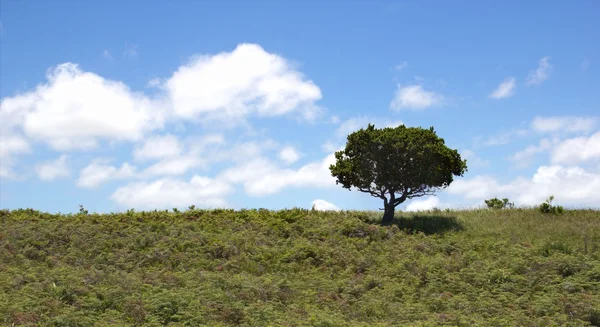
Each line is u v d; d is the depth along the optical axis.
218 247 21.92
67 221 26.67
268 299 16.09
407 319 14.41
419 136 29.33
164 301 14.52
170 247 21.83
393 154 28.66
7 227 24.58
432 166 28.61
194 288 16.41
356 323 13.71
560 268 18.73
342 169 29.91
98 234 23.55
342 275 19.53
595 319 14.16
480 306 15.44
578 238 24.23
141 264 20.08
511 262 19.70
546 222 28.20
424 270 19.41
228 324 13.43
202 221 27.03
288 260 21.22
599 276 17.61
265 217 28.44
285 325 13.01
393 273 19.44
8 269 18.06
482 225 28.03
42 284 15.88
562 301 15.21
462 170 29.89
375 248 23.16
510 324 13.84
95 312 14.12
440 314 14.65
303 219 27.94
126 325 13.02
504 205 33.62
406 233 26.50
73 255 20.55
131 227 25.03
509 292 16.92
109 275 17.52
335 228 26.17
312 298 16.34
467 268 19.39
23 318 12.84
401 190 29.41
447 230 27.17
